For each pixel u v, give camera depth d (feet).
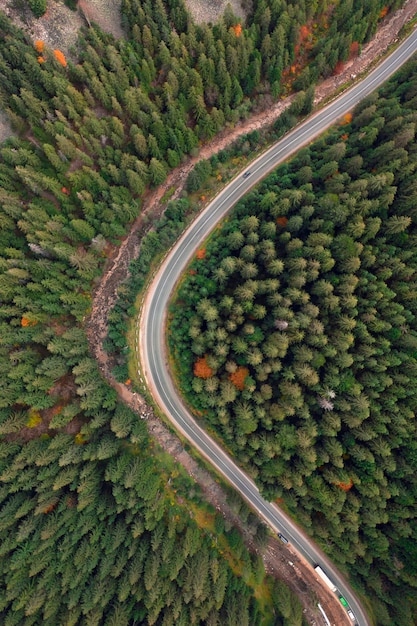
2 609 192.54
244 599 221.46
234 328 225.56
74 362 231.30
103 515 210.38
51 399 221.66
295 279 220.64
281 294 229.25
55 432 224.53
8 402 209.36
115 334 244.42
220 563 227.40
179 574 211.00
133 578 196.24
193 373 241.14
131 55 230.48
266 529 246.27
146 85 242.58
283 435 217.36
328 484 220.02
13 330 216.74
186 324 239.91
